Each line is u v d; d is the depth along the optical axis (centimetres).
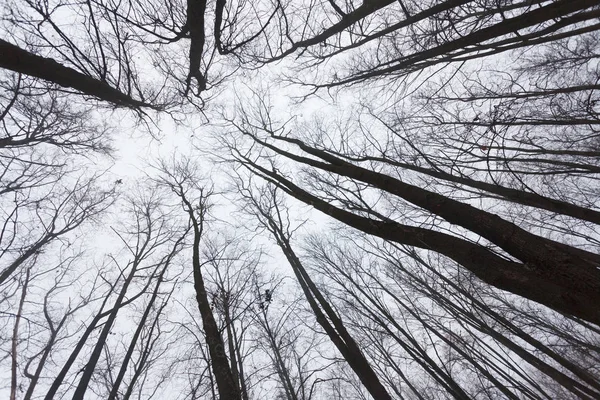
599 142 553
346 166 452
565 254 187
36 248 652
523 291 189
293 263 741
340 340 514
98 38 343
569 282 172
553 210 428
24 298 687
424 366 583
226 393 316
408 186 320
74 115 627
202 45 452
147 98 500
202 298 437
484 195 482
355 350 490
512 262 206
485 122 491
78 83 341
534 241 200
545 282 181
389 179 352
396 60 517
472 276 585
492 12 396
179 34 424
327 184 717
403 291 746
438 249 251
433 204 276
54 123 625
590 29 433
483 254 219
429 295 624
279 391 738
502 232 215
